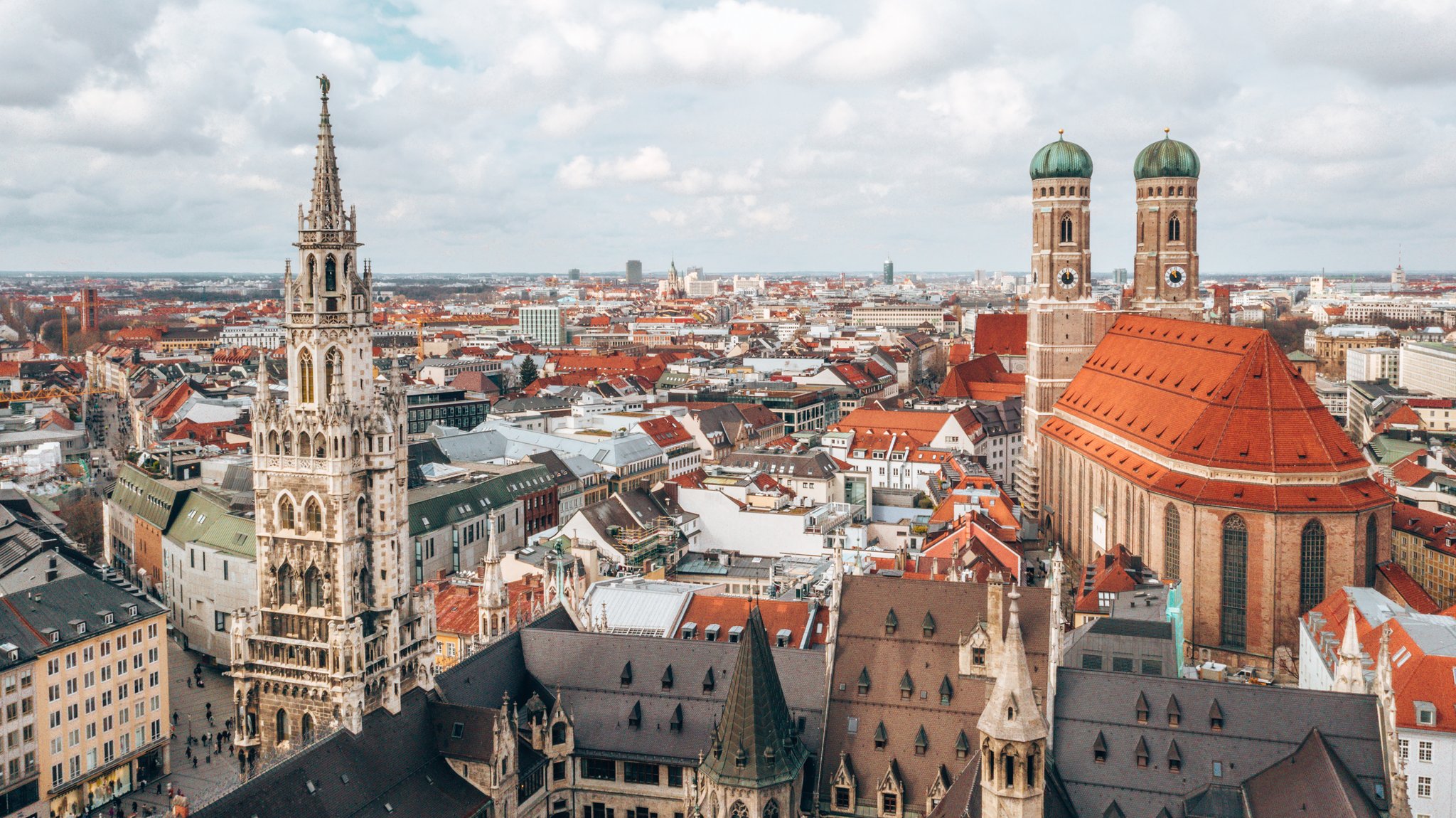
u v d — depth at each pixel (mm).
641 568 181875
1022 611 103000
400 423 103250
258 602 103125
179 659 182250
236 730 103500
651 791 106375
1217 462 168500
